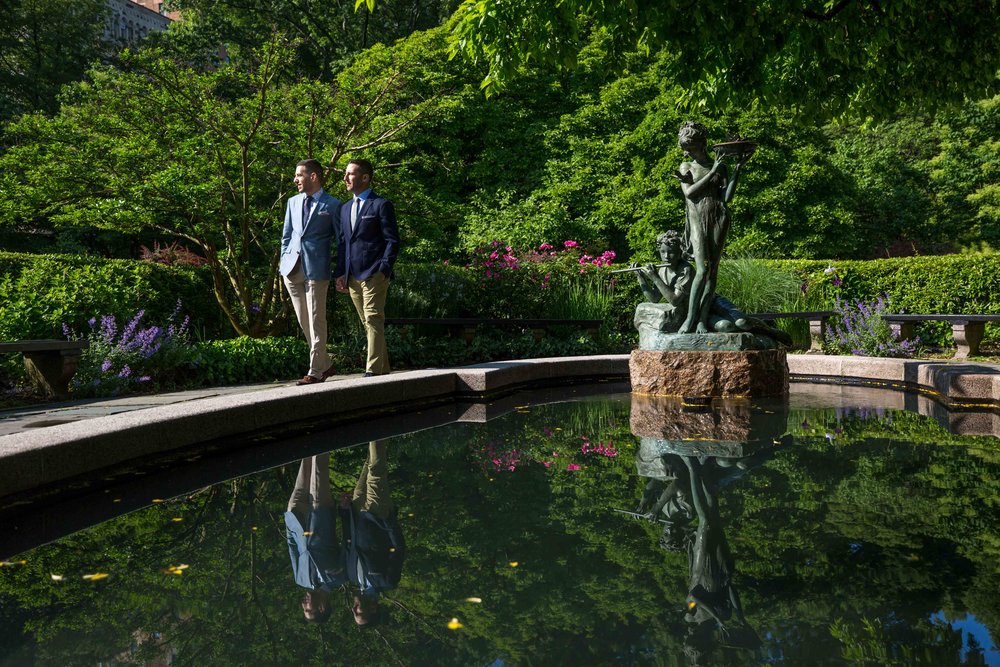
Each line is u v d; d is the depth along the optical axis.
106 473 3.28
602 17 5.18
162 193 8.04
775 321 10.96
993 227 21.83
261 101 8.61
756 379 6.55
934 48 6.13
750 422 4.83
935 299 11.09
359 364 8.68
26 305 6.96
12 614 1.73
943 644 1.45
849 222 17.98
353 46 25.25
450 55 5.48
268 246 9.62
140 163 8.21
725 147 6.74
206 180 8.42
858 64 6.08
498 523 2.44
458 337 10.38
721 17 4.94
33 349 5.52
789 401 6.14
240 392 6.27
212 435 4.00
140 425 3.50
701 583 1.84
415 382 5.95
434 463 3.52
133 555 2.18
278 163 9.21
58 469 3.02
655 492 2.83
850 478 3.01
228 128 8.70
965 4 5.86
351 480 3.17
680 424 4.81
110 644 1.54
